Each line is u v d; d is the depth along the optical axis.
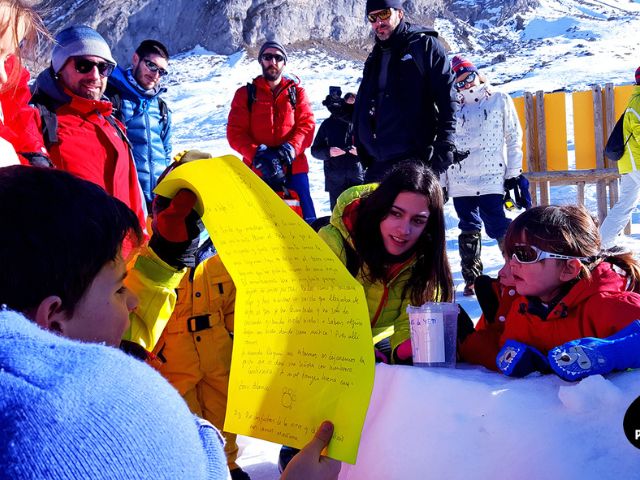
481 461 1.64
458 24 45.34
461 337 2.49
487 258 6.75
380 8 4.46
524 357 1.80
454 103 4.48
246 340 1.41
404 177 2.51
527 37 42.56
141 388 0.82
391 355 2.43
